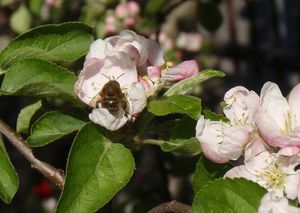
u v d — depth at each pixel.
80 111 0.43
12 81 0.43
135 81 0.42
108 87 0.40
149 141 0.42
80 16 0.78
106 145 0.40
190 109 0.41
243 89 0.40
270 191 0.36
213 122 0.40
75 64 0.55
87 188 0.39
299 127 0.38
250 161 0.38
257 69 1.08
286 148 0.37
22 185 0.90
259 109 0.38
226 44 1.03
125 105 0.41
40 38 0.45
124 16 0.74
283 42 1.13
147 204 0.70
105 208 0.44
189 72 0.42
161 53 0.43
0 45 0.83
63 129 0.43
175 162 0.61
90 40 0.45
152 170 0.74
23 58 0.45
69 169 0.38
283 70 1.08
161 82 0.42
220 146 0.38
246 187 0.36
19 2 0.77
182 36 0.85
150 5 0.75
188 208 0.40
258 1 1.12
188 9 0.86
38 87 0.42
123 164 0.40
